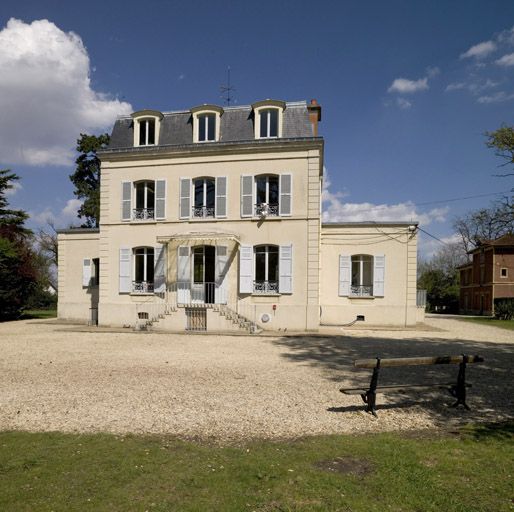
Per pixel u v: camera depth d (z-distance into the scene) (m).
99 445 4.66
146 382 7.86
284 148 18.34
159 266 19.30
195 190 19.56
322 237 21.19
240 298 18.42
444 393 7.25
